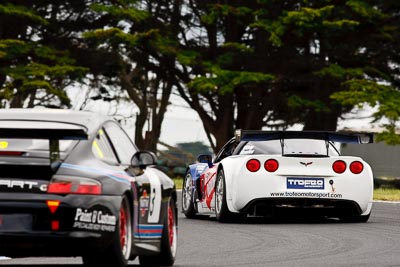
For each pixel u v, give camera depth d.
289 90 186.75
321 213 53.47
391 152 165.00
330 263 34.12
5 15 182.00
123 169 28.12
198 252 38.22
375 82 174.88
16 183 25.64
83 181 25.89
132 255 28.77
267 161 52.69
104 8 177.12
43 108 29.67
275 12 184.50
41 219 25.53
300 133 53.31
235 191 52.97
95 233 25.84
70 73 180.12
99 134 28.00
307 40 182.50
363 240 43.66
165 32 186.62
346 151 169.12
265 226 51.84
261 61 183.00
